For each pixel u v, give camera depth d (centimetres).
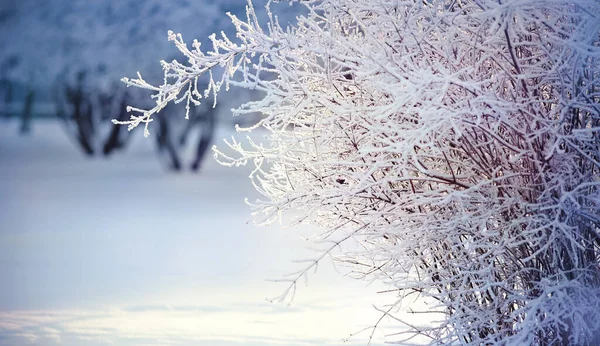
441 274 568
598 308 546
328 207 580
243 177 2981
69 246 1440
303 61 568
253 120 2989
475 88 493
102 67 2944
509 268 564
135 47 2906
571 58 544
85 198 2367
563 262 555
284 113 576
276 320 819
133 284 1042
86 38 2947
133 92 2995
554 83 551
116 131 3697
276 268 1153
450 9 577
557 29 532
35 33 3003
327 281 1053
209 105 3012
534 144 552
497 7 486
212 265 1186
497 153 558
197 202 2220
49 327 792
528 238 539
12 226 1756
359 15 596
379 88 532
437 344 577
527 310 545
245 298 936
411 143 491
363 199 576
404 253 560
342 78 580
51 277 1110
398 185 578
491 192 551
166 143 3189
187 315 846
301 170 595
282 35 566
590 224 554
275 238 1494
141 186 2725
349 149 581
